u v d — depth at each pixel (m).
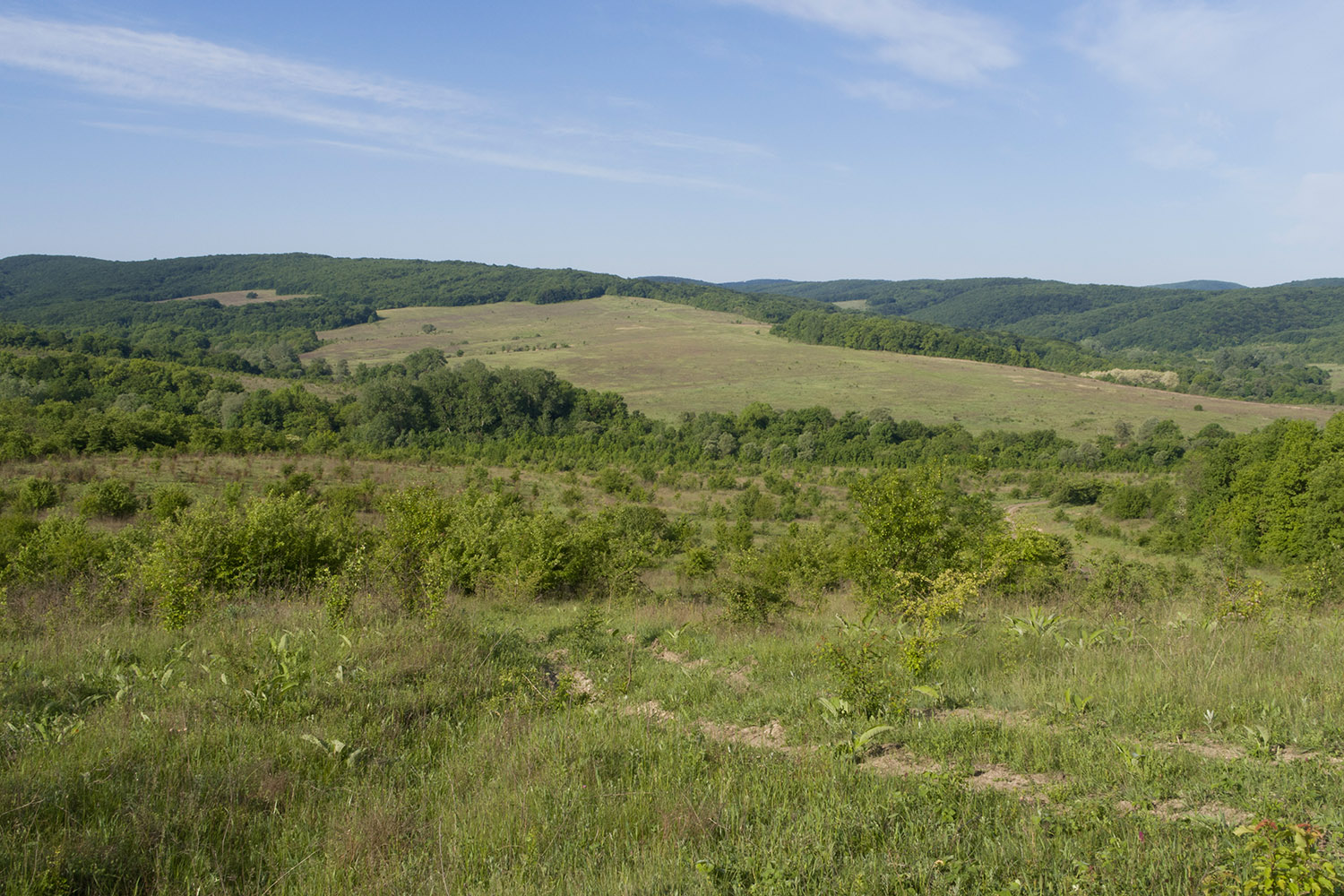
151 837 4.53
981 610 12.97
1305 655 7.88
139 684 7.79
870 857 4.01
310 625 10.09
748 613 12.88
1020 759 5.43
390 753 6.08
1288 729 5.69
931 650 7.98
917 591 13.09
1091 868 3.71
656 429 100.44
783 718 6.77
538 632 11.45
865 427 99.12
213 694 7.14
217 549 13.08
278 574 13.90
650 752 5.92
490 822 4.77
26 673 7.91
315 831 4.82
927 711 6.82
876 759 5.76
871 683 6.89
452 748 6.27
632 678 8.63
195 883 4.16
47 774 5.23
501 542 18.11
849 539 23.50
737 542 38.72
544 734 6.38
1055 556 16.17
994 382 139.25
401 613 10.50
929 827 4.37
